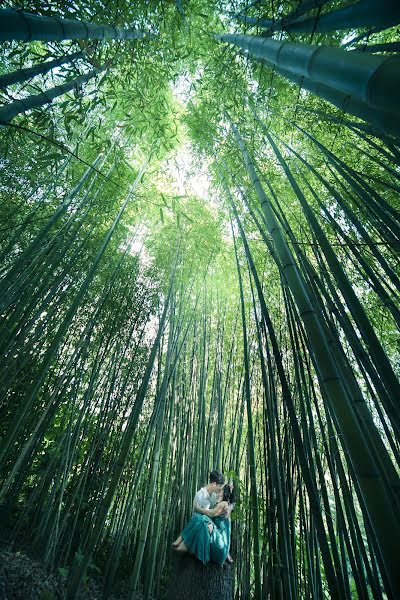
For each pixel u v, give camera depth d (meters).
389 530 0.77
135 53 2.58
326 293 1.57
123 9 2.11
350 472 1.38
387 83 0.75
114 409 3.49
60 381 3.04
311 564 1.52
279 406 2.26
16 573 2.29
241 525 2.95
